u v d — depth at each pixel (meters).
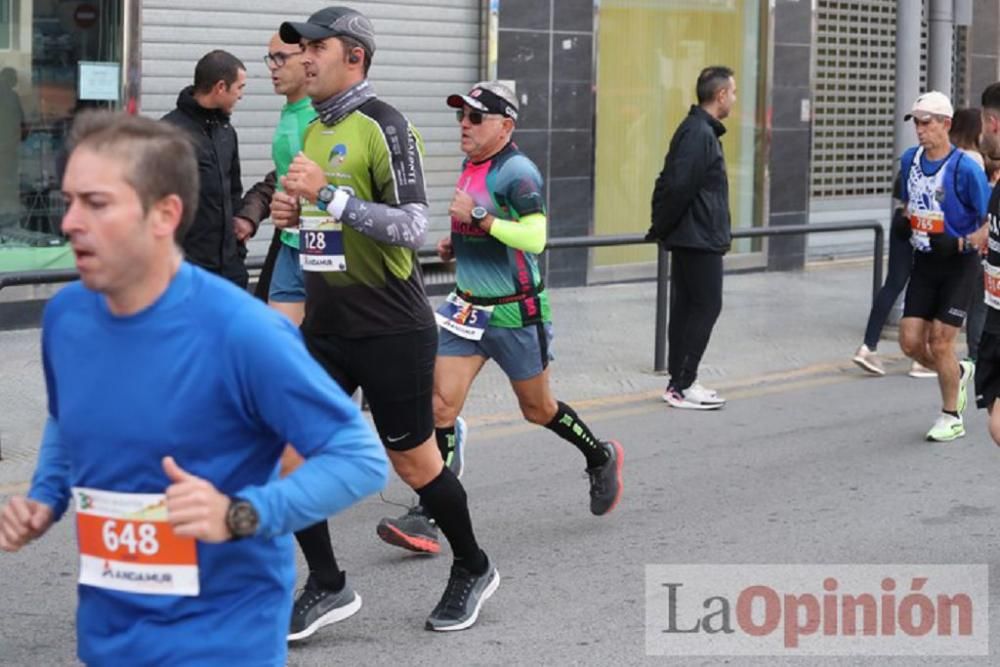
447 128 13.31
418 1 12.93
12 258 11.23
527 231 6.10
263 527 2.77
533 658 5.41
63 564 6.43
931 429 8.97
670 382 9.77
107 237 2.74
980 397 6.82
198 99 7.64
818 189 16.89
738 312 13.32
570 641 5.59
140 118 2.84
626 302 13.67
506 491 7.71
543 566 6.49
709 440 8.90
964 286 8.68
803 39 15.83
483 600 5.77
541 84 13.73
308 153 5.27
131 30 11.32
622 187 14.80
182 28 11.62
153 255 2.81
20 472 7.74
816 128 16.77
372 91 5.30
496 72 13.40
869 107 17.31
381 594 6.09
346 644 5.52
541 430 9.05
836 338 12.23
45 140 11.28
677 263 9.56
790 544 6.84
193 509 2.72
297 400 2.86
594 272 14.49
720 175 9.39
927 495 7.71
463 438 6.88
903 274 10.69
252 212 7.90
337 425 2.89
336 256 5.18
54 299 2.96
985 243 8.27
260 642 2.94
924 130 8.47
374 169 5.17
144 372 2.84
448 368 6.34
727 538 6.93
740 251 15.73
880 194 17.62
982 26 18.61
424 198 5.22
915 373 10.89
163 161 2.79
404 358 5.29
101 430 2.85
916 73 12.14
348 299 5.21
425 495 5.54
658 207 9.41
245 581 2.93
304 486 2.82
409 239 5.09
